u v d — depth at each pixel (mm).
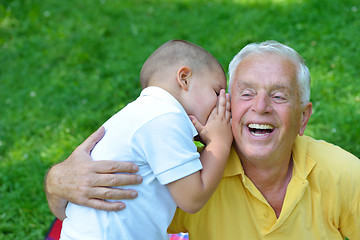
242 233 2305
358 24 6570
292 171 2326
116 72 6434
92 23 7855
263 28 6922
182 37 7164
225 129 2289
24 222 4031
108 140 2320
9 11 8203
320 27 6645
